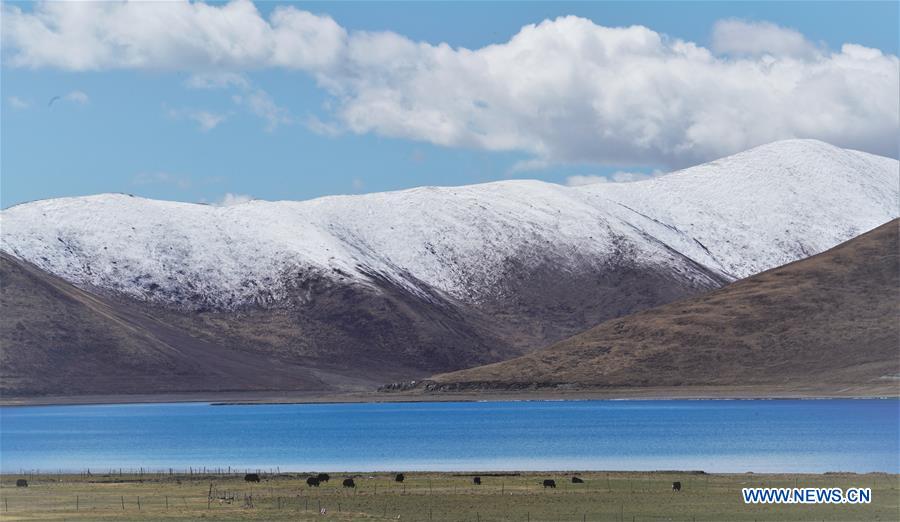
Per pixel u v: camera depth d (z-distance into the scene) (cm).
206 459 13325
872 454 12475
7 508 8181
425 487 9394
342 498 8681
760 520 7562
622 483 9562
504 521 7562
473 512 7944
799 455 12450
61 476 11006
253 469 11981
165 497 8781
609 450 13362
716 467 11394
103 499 8681
